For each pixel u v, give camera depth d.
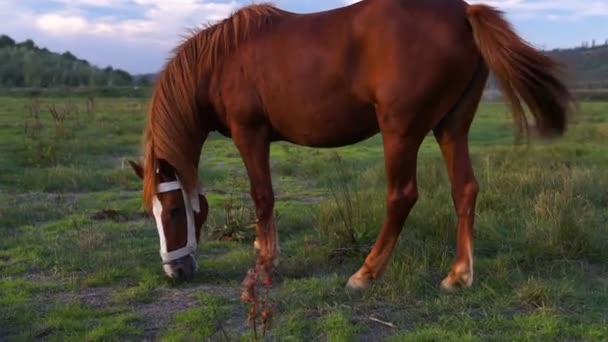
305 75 4.05
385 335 3.54
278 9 4.40
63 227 6.24
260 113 4.31
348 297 4.06
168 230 4.44
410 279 4.14
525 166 8.29
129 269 4.85
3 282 4.59
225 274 4.74
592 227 5.30
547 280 4.26
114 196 8.00
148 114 4.50
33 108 18.53
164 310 4.04
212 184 8.99
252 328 3.64
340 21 4.02
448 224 5.37
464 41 3.79
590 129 14.50
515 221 5.63
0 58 51.31
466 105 4.02
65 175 8.80
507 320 3.62
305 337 3.51
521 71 3.69
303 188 8.78
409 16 3.80
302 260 4.89
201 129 4.59
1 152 11.13
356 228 5.36
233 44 4.31
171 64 4.47
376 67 3.85
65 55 59.62
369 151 13.10
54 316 3.89
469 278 4.08
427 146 13.84
